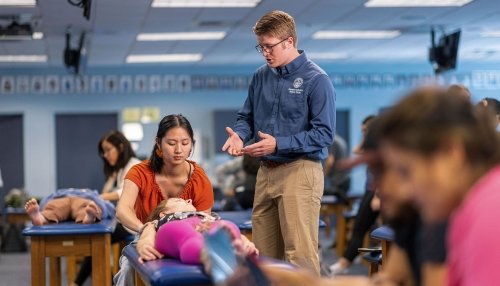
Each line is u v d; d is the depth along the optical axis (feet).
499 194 4.62
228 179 34.06
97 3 33.63
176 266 10.09
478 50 52.90
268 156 14.02
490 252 4.52
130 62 54.29
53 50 47.50
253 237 14.76
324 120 13.84
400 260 6.44
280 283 7.10
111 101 56.13
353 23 41.16
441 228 5.54
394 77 59.00
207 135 56.95
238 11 36.55
